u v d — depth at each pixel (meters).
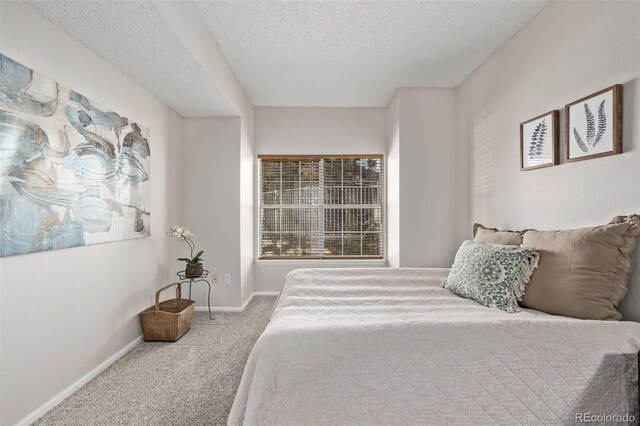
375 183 4.33
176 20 1.93
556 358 1.27
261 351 1.29
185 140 3.67
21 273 1.64
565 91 2.00
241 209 3.70
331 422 1.21
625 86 1.61
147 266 2.95
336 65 3.09
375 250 4.32
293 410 1.21
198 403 1.87
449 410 1.23
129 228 2.61
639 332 1.31
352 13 2.29
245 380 1.29
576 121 1.88
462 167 3.43
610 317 1.48
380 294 2.06
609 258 1.52
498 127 2.77
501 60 2.72
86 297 2.12
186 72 2.47
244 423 1.20
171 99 3.10
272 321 1.59
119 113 2.47
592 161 1.80
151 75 2.53
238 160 3.66
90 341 2.15
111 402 1.88
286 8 2.22
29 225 1.66
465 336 1.31
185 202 3.68
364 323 1.38
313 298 1.91
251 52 2.84
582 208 1.86
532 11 2.24
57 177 1.85
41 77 1.74
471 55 2.88
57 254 1.88
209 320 3.34
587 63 1.83
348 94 3.84
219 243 3.68
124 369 2.28
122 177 2.51
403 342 1.30
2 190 1.52
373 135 4.29
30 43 1.68
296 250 4.33
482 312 1.63
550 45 2.13
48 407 1.79
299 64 3.07
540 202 2.23
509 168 2.60
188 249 3.66
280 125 4.29
